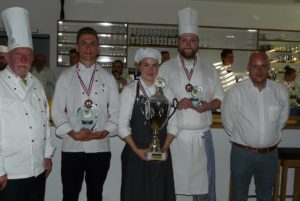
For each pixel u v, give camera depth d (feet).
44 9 21.91
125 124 7.14
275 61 23.61
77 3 22.12
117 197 9.70
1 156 5.95
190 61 8.51
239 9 23.48
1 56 10.07
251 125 8.01
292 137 10.28
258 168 8.27
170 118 7.35
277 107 8.08
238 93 8.21
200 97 8.30
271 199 8.48
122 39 22.12
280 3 23.22
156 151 6.91
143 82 7.29
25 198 6.35
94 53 7.78
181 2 22.97
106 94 7.83
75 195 7.80
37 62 18.86
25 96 6.26
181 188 8.40
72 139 7.64
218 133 9.91
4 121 6.03
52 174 9.46
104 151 7.79
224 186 10.05
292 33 24.00
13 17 6.31
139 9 22.62
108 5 22.38
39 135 6.41
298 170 10.29
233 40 23.49
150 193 6.97
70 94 7.68
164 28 22.71
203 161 8.44
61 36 21.76
